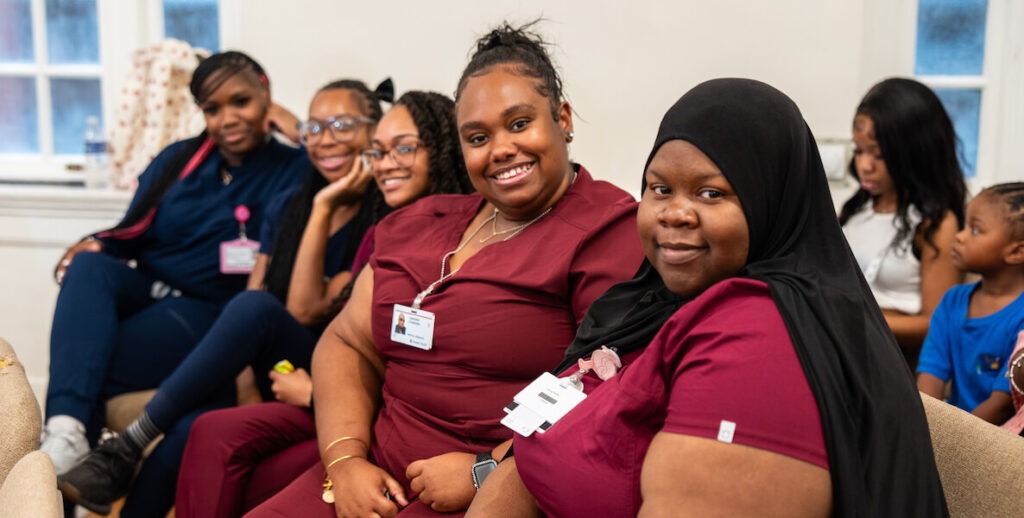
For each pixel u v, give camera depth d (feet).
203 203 9.25
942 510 3.61
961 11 10.50
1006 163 10.58
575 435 3.74
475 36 10.21
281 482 6.41
